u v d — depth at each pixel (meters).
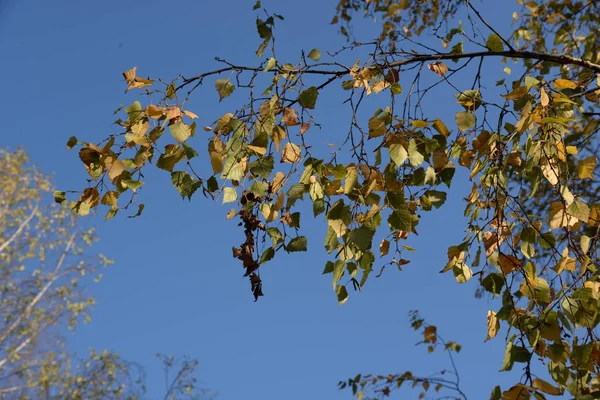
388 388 4.31
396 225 1.88
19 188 9.18
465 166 2.05
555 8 3.96
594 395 1.54
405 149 1.92
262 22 2.14
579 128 3.33
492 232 2.00
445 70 2.18
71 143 1.98
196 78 2.09
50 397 8.23
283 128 2.09
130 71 2.02
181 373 8.00
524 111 1.83
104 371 8.38
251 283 2.05
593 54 3.52
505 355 1.66
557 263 1.81
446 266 1.96
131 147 2.03
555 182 1.87
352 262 2.02
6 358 8.24
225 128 2.06
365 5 4.16
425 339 4.47
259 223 2.06
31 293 8.76
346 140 2.01
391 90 2.12
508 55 2.23
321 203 1.98
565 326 1.70
